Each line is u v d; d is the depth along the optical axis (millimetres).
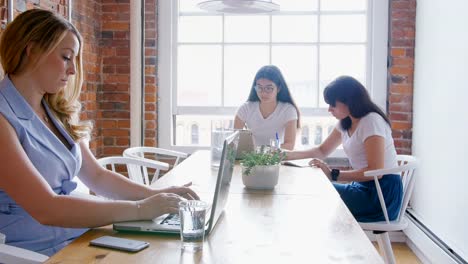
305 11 4066
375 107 2920
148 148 3291
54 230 1684
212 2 2824
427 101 3537
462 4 2844
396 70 3908
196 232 1229
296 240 1319
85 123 1937
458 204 2912
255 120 3619
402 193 2855
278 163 2064
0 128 1514
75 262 1141
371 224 2664
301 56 4098
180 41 4164
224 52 4145
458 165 2910
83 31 3680
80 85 1911
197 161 2850
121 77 4066
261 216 1575
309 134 4168
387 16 3920
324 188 2068
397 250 3791
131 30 4023
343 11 4043
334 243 1293
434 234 3312
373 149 2770
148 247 1255
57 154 1707
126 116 4094
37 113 1749
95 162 1951
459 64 2885
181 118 4242
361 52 4055
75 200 1419
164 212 1437
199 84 4180
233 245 1276
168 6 4066
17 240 1617
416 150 3811
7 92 1632
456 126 2943
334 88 2920
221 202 1474
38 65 1678
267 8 2912
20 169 1449
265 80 3535
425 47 3600
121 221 1414
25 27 1662
